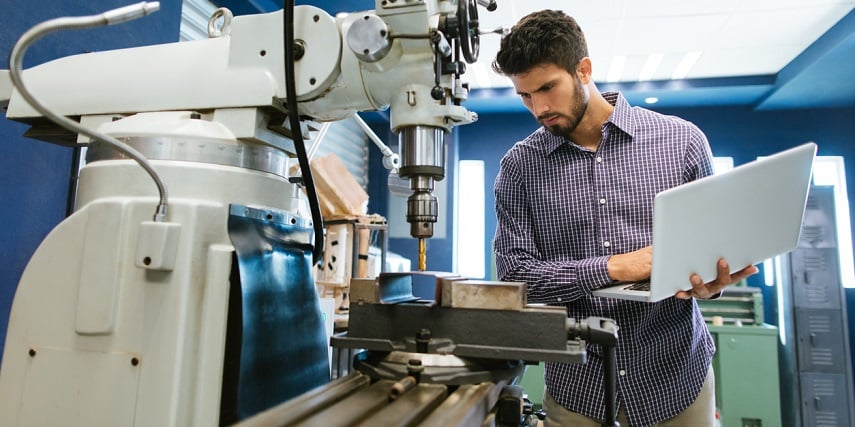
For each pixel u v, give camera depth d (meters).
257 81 0.83
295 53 0.84
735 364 2.96
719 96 3.94
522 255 1.23
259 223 0.83
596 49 3.33
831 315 2.92
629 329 1.16
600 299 1.18
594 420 1.19
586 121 1.25
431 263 4.37
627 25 3.01
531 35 1.04
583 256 1.24
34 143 1.39
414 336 0.72
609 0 2.74
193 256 0.72
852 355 3.62
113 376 0.69
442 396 0.61
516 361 0.75
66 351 0.72
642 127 1.23
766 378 2.92
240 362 0.71
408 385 0.61
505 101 4.19
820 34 3.05
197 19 2.28
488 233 4.55
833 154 3.93
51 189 1.44
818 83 3.48
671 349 1.17
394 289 0.81
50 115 0.59
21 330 0.74
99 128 0.83
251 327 0.74
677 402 1.17
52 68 0.96
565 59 1.05
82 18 0.59
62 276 0.73
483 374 0.67
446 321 0.71
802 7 2.76
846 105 3.91
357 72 0.83
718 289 0.88
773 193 0.78
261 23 0.85
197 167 0.76
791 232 0.86
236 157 0.82
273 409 0.55
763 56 3.38
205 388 0.71
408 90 0.82
